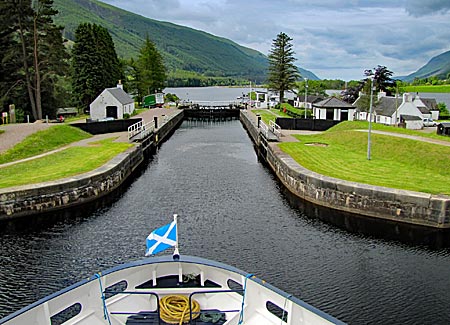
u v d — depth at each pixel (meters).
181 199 28.00
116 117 66.44
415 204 22.38
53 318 10.51
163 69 118.50
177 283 11.65
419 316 14.35
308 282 16.56
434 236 21.23
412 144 34.25
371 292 15.84
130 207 26.28
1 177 27.61
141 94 106.69
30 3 57.31
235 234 21.56
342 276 17.08
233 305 11.19
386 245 20.20
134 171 37.00
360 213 24.41
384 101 67.06
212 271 11.62
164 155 45.19
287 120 56.94
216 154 45.69
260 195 28.94
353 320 14.12
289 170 29.97
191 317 10.10
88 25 78.19
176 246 11.58
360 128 46.59
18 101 61.66
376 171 28.81
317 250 19.59
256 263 18.19
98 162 32.25
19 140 39.12
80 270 17.70
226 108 94.12
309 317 9.46
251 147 50.81
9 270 17.75
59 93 70.75
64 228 22.62
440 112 80.88
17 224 23.25
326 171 28.77
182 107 94.62
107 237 21.31
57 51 60.66
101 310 10.65
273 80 99.56
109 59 84.19
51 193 25.23
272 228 22.47
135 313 10.61
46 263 18.39
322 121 55.41
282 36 97.06
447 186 24.48
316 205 26.45
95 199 27.77
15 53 57.78
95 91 78.81
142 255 19.11
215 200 27.73
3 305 15.16
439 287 16.27
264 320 10.43
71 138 45.00
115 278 11.16
